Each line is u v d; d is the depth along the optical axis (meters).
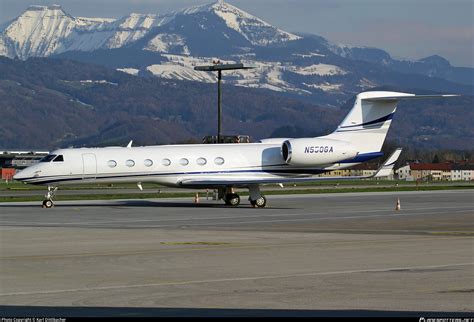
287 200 192.50
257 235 100.69
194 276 66.38
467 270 68.94
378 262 74.00
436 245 87.94
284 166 174.50
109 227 114.62
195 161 170.38
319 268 70.38
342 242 91.44
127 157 166.75
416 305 53.94
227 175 171.38
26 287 61.56
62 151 165.00
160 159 168.38
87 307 53.94
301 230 108.56
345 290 59.59
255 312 52.06
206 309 53.09
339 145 174.00
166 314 51.53
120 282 63.59
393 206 166.50
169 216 137.88
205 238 96.88
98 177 165.62
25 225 118.62
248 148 174.62
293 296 57.44
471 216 136.50
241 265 72.44
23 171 162.75
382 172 158.50
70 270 70.00
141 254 80.75
